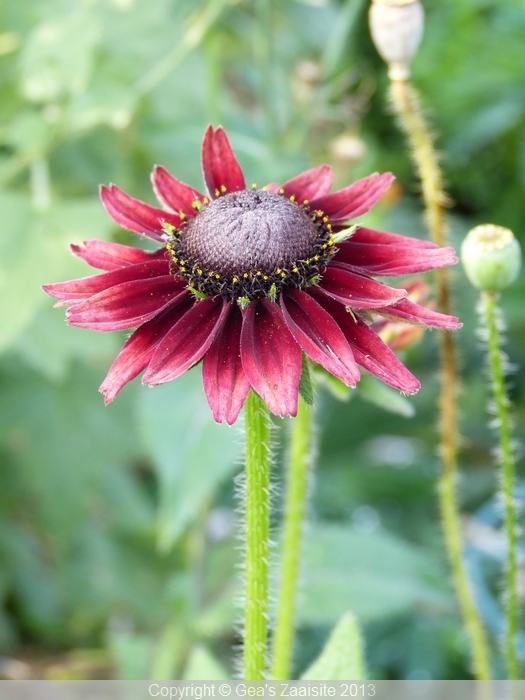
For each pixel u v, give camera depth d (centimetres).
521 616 40
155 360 25
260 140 46
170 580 50
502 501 31
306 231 27
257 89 50
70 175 45
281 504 51
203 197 28
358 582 38
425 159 33
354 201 28
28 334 40
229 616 39
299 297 26
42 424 47
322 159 46
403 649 45
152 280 26
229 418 25
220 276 26
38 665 48
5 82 44
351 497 51
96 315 26
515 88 53
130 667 42
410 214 54
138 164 46
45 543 50
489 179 56
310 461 32
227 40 49
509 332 52
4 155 45
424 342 52
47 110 42
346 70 56
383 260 27
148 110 45
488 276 30
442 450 34
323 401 46
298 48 52
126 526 49
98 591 49
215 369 25
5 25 44
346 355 25
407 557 39
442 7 55
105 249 28
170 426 37
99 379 48
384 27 32
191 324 26
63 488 47
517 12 51
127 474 50
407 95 33
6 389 47
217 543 47
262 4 43
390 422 52
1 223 39
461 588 34
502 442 31
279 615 32
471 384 53
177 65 44
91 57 40
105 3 41
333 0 57
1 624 48
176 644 42
